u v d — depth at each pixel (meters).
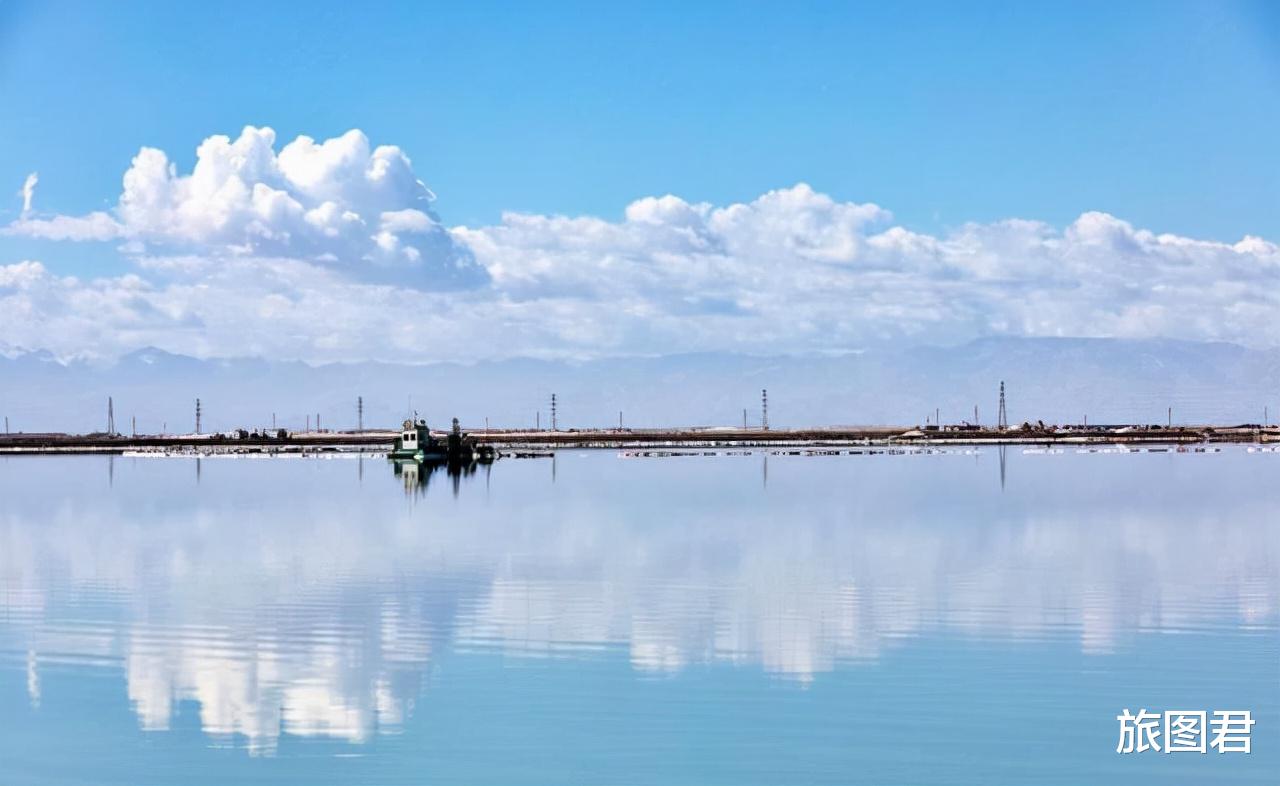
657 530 85.94
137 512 105.38
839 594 55.34
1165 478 152.88
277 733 34.34
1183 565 65.69
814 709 35.81
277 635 46.34
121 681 39.50
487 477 161.62
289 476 167.62
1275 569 63.94
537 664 41.25
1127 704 36.22
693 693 37.53
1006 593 55.59
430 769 31.58
